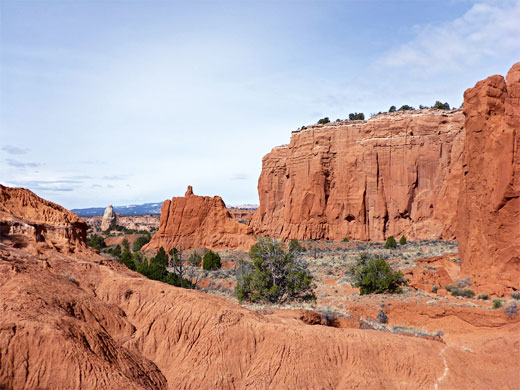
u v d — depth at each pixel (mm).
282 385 17578
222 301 22297
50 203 29344
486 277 35562
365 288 40062
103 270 23547
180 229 92375
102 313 19391
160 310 20375
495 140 35781
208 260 68000
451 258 51719
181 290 21906
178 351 19031
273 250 40000
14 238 22953
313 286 40375
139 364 17656
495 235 35500
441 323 30891
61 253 24547
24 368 14484
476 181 37969
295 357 18469
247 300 39094
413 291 38250
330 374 18281
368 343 19484
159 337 19469
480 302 31938
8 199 26297
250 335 19359
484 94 37062
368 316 33719
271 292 37031
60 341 15203
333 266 60500
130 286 21906
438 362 19312
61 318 16578
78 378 14688
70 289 19906
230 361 18422
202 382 17547
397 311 33656
